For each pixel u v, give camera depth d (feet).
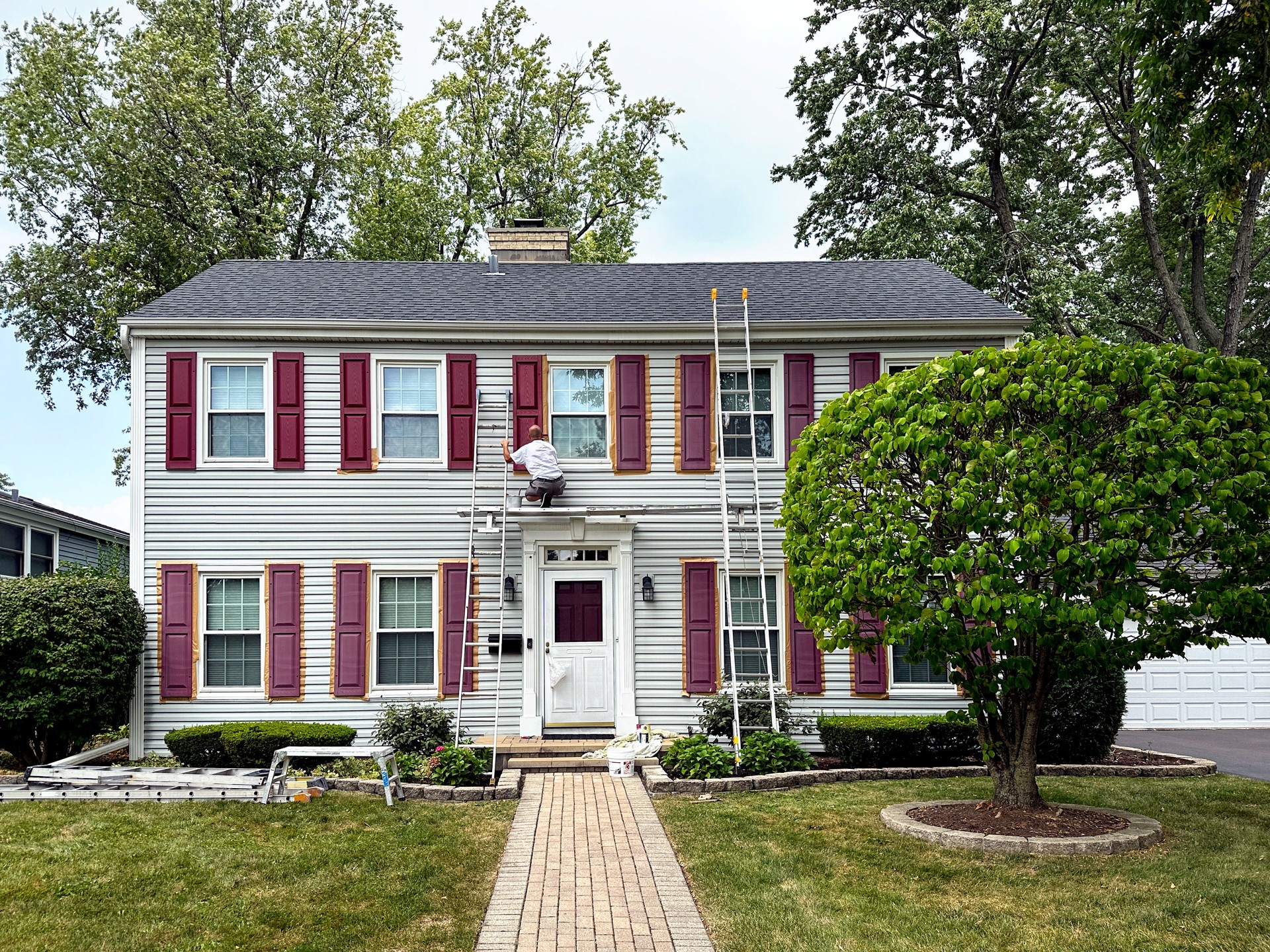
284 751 33.19
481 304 48.06
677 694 45.01
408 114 90.33
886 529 28.02
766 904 23.22
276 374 45.19
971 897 23.56
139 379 44.86
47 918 22.36
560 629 45.16
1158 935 21.13
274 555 44.62
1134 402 26.81
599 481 45.98
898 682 45.34
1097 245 89.15
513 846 27.96
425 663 44.91
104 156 73.67
